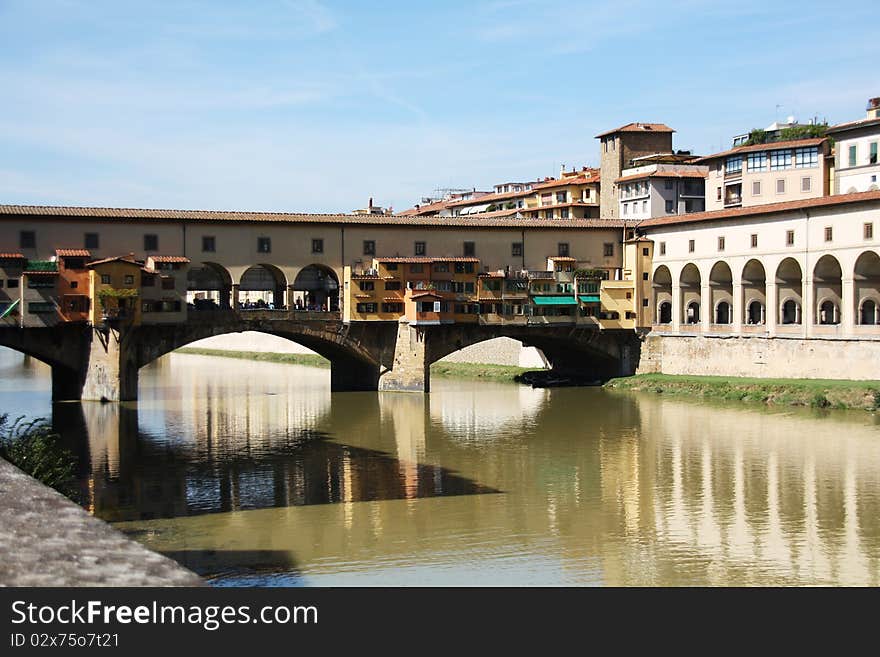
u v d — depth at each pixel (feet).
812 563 137.80
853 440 230.07
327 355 359.66
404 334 337.31
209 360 524.11
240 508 167.63
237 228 321.11
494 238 356.79
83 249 301.22
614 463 209.05
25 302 289.33
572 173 600.39
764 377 319.06
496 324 345.31
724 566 136.36
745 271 336.08
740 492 180.86
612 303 359.87
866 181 358.64
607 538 150.30
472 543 146.61
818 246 306.96
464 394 339.77
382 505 170.40
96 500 173.06
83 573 35.40
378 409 298.15
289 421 272.31
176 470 200.13
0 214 289.33
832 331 301.63
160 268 304.71
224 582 125.39
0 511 42.39
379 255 341.82
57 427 254.47
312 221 329.72
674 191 466.29
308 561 135.85
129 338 299.99
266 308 337.52
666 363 353.92
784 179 411.13
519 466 206.39
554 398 323.57
